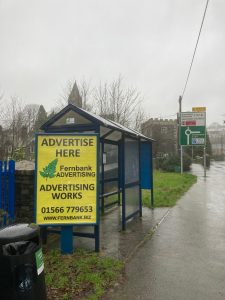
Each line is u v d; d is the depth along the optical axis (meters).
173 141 51.81
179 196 13.15
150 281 4.48
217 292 4.16
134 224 7.97
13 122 21.73
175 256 5.54
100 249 5.88
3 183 6.66
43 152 5.46
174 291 4.18
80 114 6.57
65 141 5.50
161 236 6.84
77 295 4.02
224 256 5.55
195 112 25.20
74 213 5.48
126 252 5.72
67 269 4.77
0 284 3.14
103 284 4.32
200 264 5.16
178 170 30.47
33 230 3.30
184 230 7.38
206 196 13.21
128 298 3.98
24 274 3.14
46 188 5.45
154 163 36.69
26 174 7.00
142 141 10.37
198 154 57.91
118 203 10.40
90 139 5.54
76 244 6.14
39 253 3.32
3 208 6.62
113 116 25.38
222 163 56.28
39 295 3.26
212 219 8.60
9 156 18.62
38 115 29.69
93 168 5.54
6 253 3.13
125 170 7.57
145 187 10.65
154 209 10.08
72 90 25.67
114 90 26.06
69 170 5.50
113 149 9.43
